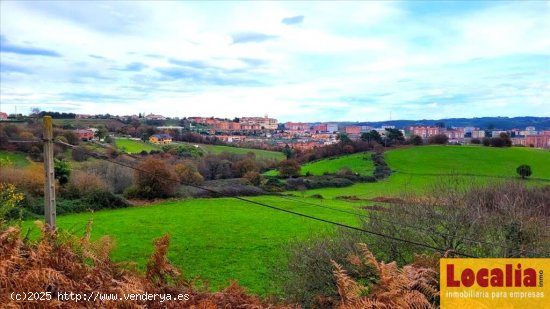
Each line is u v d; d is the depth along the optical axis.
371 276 8.47
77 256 5.26
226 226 31.69
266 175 60.81
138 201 43.31
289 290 11.34
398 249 11.00
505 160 67.19
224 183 53.28
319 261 11.02
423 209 11.63
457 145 81.06
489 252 10.14
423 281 5.21
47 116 7.61
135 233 28.20
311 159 77.25
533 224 10.83
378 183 58.81
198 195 47.44
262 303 6.51
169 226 31.28
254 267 19.91
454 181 14.28
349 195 49.97
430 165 67.50
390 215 11.74
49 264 4.73
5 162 22.33
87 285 4.54
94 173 40.84
